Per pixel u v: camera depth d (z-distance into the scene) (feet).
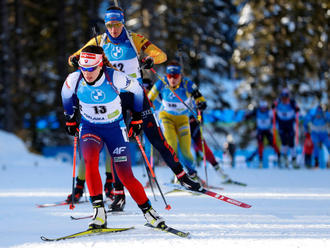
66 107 44.70
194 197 68.13
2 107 228.02
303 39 239.91
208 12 291.79
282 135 141.59
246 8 249.34
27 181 99.04
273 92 237.86
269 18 242.17
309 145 147.33
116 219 49.98
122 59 57.00
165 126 76.18
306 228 42.83
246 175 109.50
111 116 43.24
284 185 85.66
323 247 35.09
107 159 63.10
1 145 159.84
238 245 35.70
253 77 243.40
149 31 223.51
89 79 41.45
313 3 239.30
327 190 76.59
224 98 283.59
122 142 43.60
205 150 86.58
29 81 253.65
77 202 63.82
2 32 207.41
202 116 85.05
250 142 241.96
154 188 80.28
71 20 259.60
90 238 39.52
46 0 258.37
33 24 264.93
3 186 89.35
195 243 36.47
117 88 42.60
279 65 239.30
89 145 43.16
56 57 255.91
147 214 42.29
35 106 244.63
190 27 268.41
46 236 41.16
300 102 239.71
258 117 145.48
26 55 257.34
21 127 237.66
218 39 296.51
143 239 38.29
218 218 48.91
